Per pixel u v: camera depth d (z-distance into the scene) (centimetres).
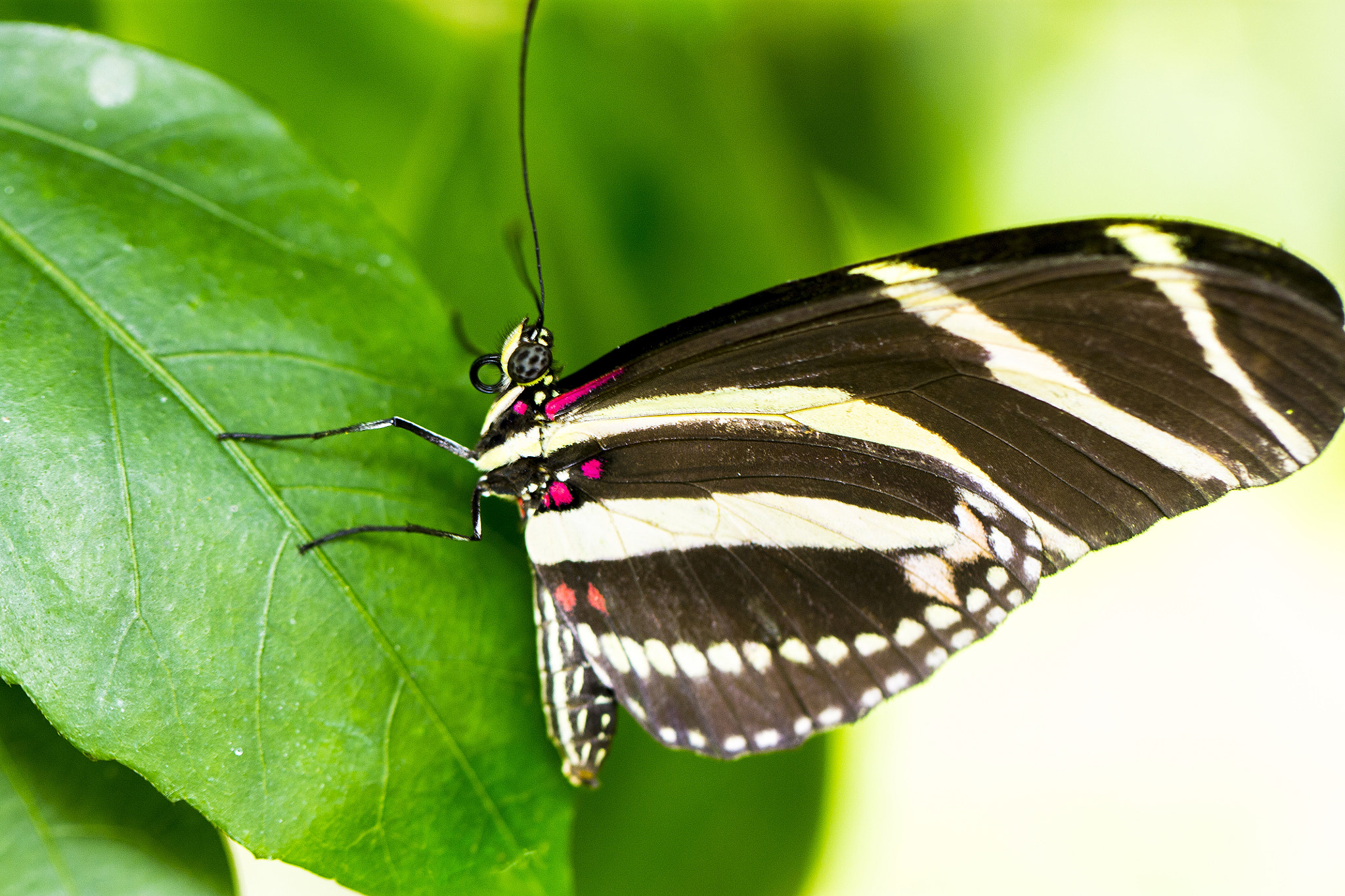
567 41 27
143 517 23
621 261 27
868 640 24
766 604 24
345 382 24
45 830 24
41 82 24
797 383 24
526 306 26
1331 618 36
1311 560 36
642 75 27
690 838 26
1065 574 37
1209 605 36
